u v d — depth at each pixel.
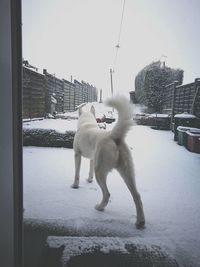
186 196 2.95
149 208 2.63
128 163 2.31
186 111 6.55
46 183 3.22
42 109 8.39
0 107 0.86
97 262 1.76
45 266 1.73
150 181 3.40
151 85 9.23
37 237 2.05
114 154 2.31
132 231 2.19
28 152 4.70
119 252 1.86
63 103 10.01
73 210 2.52
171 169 3.89
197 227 2.29
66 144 5.11
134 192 2.28
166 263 1.78
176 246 1.98
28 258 1.79
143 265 1.76
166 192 3.05
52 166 3.92
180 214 2.52
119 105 2.32
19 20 0.94
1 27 0.84
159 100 9.14
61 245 1.93
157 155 4.64
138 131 6.90
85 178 3.46
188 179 3.50
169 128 7.38
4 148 0.90
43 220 2.29
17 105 0.96
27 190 2.98
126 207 2.64
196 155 4.72
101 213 2.49
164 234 2.16
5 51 0.87
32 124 6.28
